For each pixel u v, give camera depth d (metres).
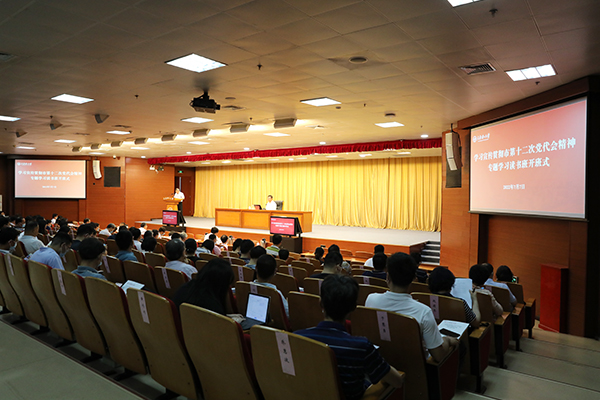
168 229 16.09
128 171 21.42
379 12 4.07
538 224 7.42
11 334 3.55
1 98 7.93
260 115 9.51
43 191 20.08
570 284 6.09
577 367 3.88
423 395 2.52
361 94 7.38
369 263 6.32
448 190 10.45
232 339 2.08
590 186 5.86
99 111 9.24
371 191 19.44
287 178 22.12
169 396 2.74
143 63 5.76
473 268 4.38
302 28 4.49
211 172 25.25
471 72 5.88
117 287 2.81
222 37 4.78
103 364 3.29
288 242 13.22
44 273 3.49
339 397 1.76
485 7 3.91
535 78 6.04
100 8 4.06
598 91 5.79
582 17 4.05
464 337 3.13
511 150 7.66
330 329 1.94
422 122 10.09
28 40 4.90
